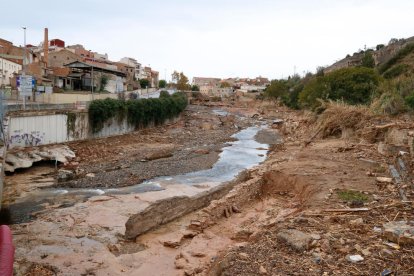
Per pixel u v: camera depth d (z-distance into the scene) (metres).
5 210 19.50
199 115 74.31
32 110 31.30
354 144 27.81
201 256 12.34
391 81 41.97
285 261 8.15
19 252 14.02
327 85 48.53
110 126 41.75
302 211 12.59
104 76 64.69
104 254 13.85
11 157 26.64
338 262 7.89
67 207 20.02
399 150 21.17
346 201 13.18
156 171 29.31
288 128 55.53
